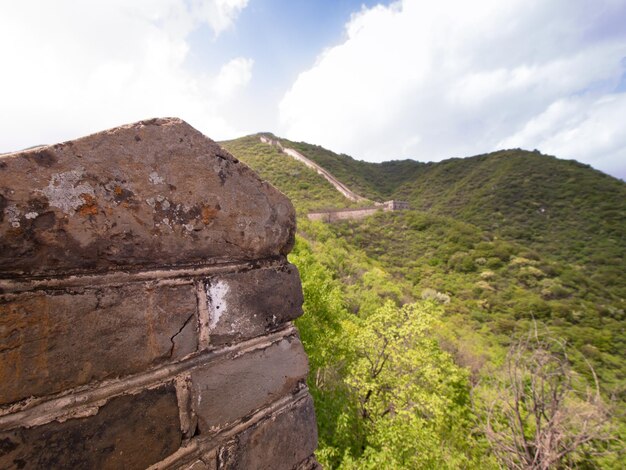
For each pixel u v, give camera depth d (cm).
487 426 486
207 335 92
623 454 414
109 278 75
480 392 620
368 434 650
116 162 76
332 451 516
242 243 102
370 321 834
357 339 817
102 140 74
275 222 111
